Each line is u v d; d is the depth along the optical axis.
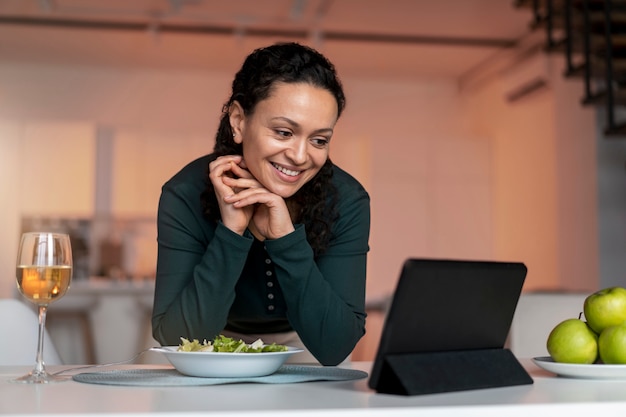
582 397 0.98
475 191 8.20
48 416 0.83
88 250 7.83
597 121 6.22
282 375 1.23
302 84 1.45
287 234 1.52
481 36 6.97
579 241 6.42
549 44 5.25
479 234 8.16
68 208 7.61
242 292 1.80
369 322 5.62
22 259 1.26
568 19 5.04
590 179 6.27
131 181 7.80
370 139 8.09
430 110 8.42
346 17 6.53
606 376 1.18
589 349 1.22
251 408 0.88
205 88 8.06
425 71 8.09
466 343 1.12
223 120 1.68
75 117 7.87
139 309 5.02
